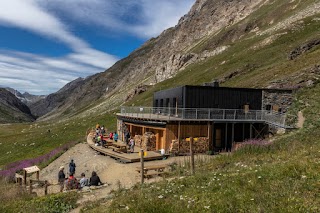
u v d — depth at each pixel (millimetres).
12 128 119938
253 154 22609
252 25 121062
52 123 122875
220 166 20547
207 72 92562
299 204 9188
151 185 15938
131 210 11047
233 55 95812
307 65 50375
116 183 23188
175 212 10352
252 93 41688
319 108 34875
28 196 18781
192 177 15195
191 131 34969
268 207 9391
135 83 187750
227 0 186375
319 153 15398
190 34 190750
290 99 40500
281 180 11844
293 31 85750
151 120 36031
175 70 129000
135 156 30922
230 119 36781
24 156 56594
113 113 83750
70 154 37938
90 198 17203
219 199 10742
